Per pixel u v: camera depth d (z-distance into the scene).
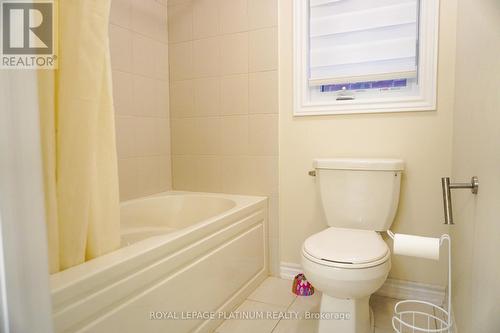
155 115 2.14
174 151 2.28
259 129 2.00
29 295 0.35
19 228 0.34
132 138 1.97
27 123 0.35
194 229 1.30
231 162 2.10
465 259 1.09
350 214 1.62
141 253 1.03
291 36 1.89
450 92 1.57
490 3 0.81
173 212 2.11
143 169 2.06
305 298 1.75
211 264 1.42
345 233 1.50
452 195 1.47
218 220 1.46
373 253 1.23
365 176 1.58
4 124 0.33
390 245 1.73
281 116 1.95
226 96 2.08
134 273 1.01
